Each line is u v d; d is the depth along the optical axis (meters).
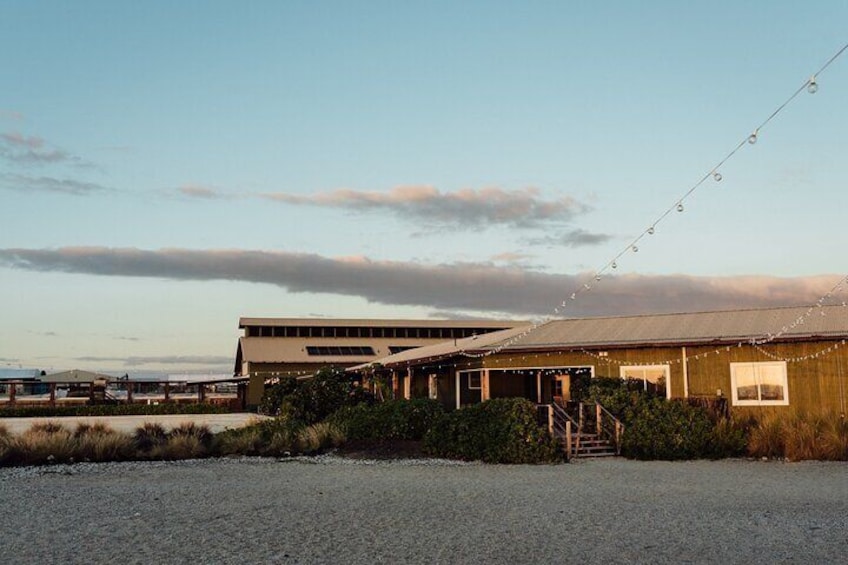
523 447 18.95
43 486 14.97
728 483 14.96
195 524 10.93
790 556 8.85
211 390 80.56
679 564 8.54
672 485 14.74
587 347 25.56
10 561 8.80
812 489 14.04
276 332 61.56
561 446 19.77
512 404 20.09
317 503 12.71
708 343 23.62
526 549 9.28
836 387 22.11
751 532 10.18
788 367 22.73
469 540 9.79
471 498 13.19
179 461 19.70
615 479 15.71
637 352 25.02
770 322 24.88
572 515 11.50
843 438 18.89
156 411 52.59
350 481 15.57
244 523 10.98
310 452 21.25
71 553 9.19
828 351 22.33
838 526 10.54
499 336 30.20
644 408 20.75
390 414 22.67
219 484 15.16
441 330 65.62
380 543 9.64
